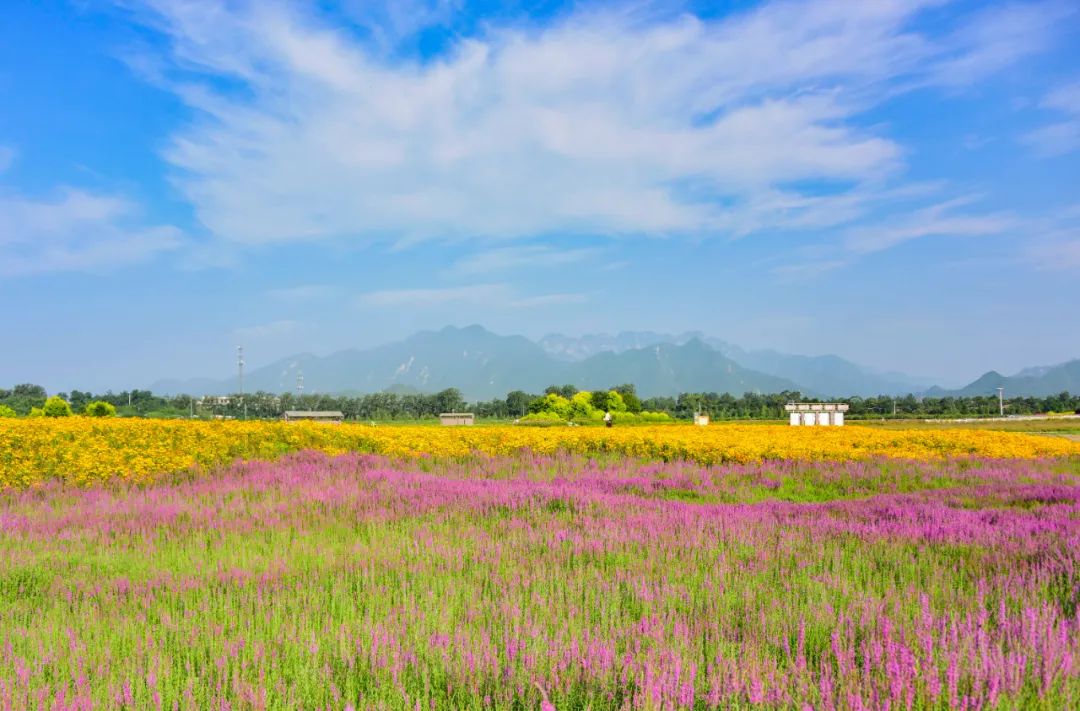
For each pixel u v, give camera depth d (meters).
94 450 17.81
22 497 14.42
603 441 24.72
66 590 7.72
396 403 143.88
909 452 25.27
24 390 111.81
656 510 12.58
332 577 7.86
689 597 6.74
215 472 17.92
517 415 129.38
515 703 4.67
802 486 18.41
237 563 8.85
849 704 4.14
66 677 5.12
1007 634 5.37
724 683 4.57
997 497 14.76
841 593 6.91
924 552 8.82
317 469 18.56
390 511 12.45
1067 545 8.50
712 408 124.00
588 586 7.11
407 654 5.25
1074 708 4.32
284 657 5.38
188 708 4.48
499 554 8.86
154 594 7.49
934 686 4.36
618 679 4.87
